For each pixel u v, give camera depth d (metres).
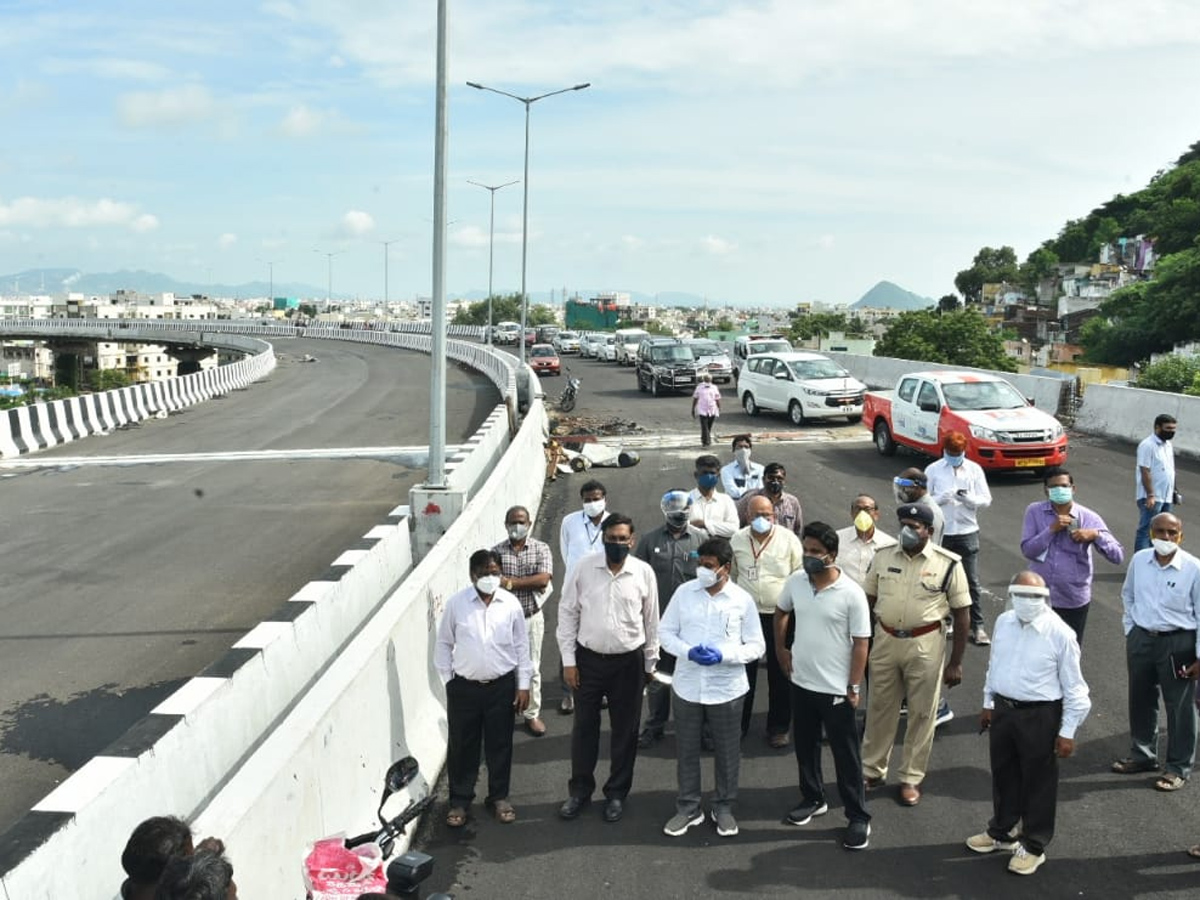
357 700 5.78
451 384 42.00
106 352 130.25
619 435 23.95
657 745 7.60
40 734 7.46
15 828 4.16
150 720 5.62
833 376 26.25
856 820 5.94
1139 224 105.44
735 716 6.10
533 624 7.69
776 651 6.69
